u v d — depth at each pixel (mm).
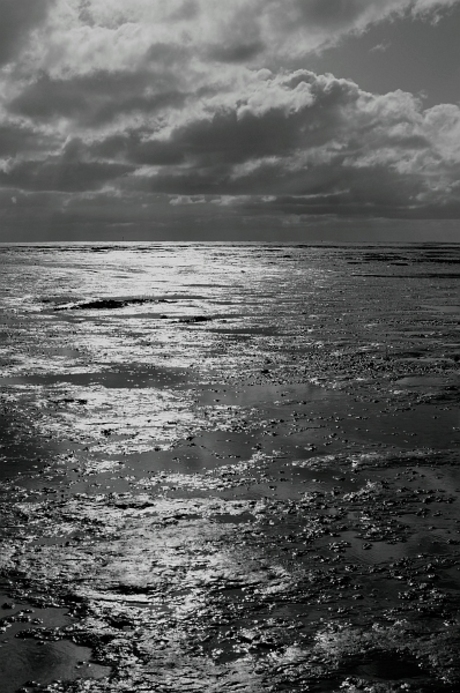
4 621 4203
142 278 41125
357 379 11727
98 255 87438
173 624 4184
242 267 55531
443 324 19688
